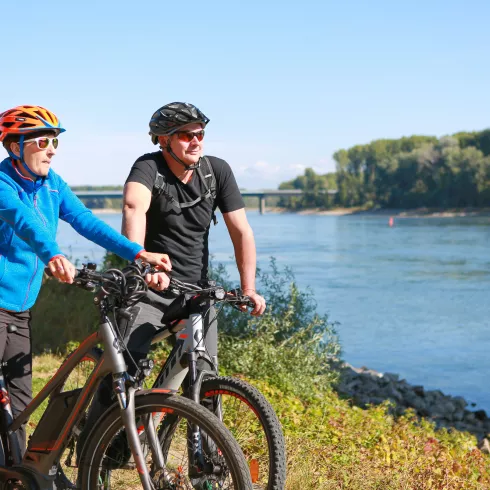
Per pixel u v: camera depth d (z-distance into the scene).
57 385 3.16
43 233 2.92
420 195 151.50
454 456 6.81
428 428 8.66
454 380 15.64
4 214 3.04
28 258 3.26
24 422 3.29
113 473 3.89
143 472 2.82
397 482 4.85
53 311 10.26
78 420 3.05
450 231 83.25
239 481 2.71
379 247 57.91
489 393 14.54
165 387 3.19
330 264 42.62
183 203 3.55
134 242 3.11
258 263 42.97
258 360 8.01
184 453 3.14
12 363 3.38
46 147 3.19
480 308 26.11
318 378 8.47
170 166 3.55
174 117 3.43
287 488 4.24
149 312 3.34
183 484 2.94
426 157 154.12
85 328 9.84
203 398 3.19
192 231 3.60
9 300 3.25
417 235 75.75
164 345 8.39
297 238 72.75
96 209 196.25
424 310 25.52
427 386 15.09
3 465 3.25
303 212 194.12
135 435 2.85
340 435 5.73
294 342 8.73
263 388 6.80
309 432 5.53
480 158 143.25
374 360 17.53
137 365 3.02
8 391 3.39
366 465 5.04
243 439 3.38
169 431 3.10
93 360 3.10
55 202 3.31
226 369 7.84
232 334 8.45
